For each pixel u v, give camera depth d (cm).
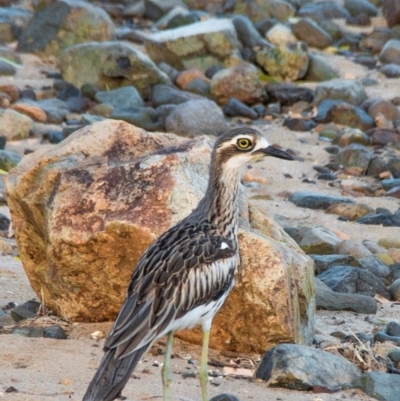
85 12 2381
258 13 2688
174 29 2464
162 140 1188
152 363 1059
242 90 2211
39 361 1036
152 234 1055
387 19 2692
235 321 1080
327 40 2545
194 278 917
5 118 1944
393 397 1008
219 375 1040
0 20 2455
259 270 1055
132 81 2192
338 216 1705
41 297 1190
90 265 1103
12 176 1170
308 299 1138
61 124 2044
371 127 2102
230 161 979
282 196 1786
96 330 1131
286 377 1008
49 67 2322
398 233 1639
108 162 1147
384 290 1365
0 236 1524
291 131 2095
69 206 1097
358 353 1110
